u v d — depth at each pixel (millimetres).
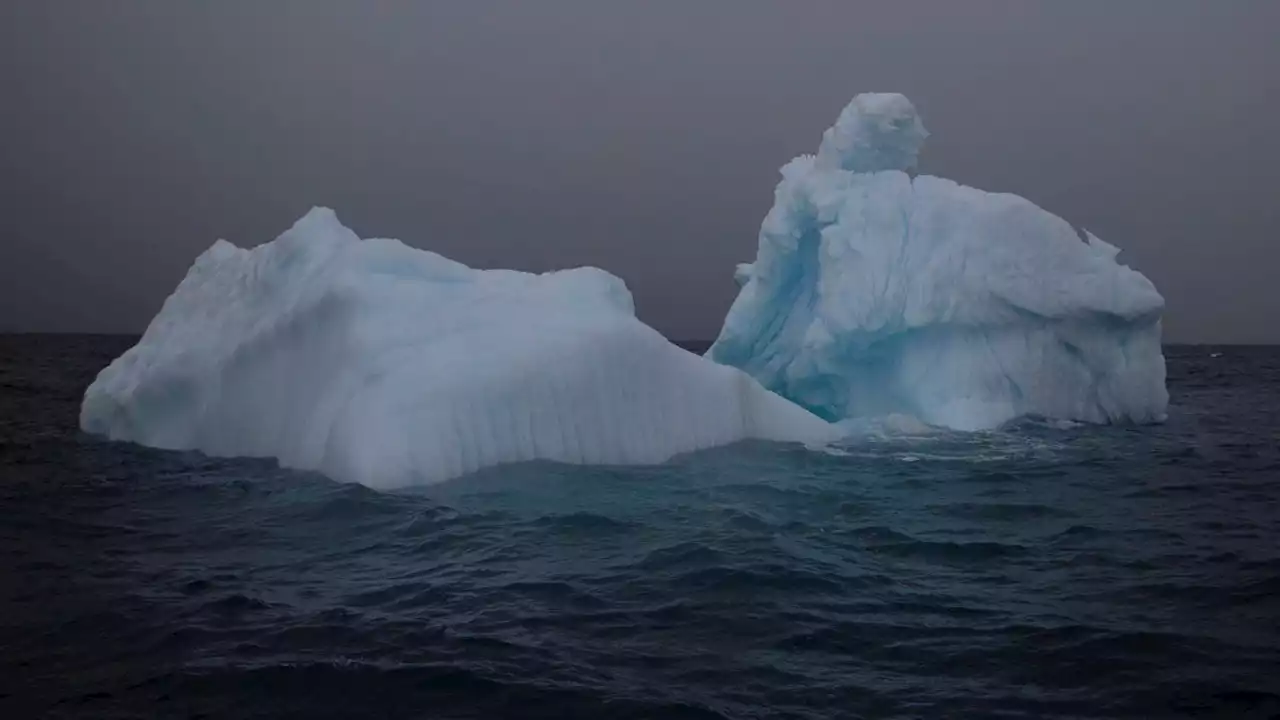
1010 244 11680
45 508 7383
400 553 6012
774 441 9961
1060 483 8656
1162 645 4410
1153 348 11992
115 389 10891
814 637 4551
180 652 4309
